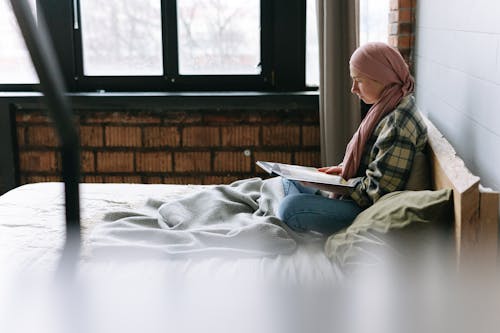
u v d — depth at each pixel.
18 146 3.60
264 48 3.59
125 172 3.62
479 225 1.48
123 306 0.44
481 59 1.85
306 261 1.73
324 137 3.42
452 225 1.61
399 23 3.22
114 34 3.64
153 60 3.66
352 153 2.14
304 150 3.56
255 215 2.21
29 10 0.58
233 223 2.14
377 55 2.12
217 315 0.43
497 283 0.44
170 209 2.22
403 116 2.00
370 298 0.44
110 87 3.66
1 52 3.61
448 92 2.36
